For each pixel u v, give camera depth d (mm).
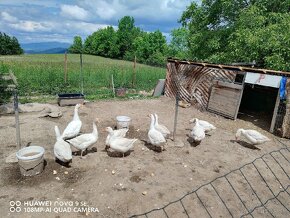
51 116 5613
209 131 5094
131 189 3111
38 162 3236
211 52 9305
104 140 4566
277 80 5449
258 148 4730
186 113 6812
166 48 30297
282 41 7016
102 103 7223
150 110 6883
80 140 3680
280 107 5465
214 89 6824
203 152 4359
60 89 8469
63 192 2984
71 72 10312
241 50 7633
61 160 3457
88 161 3723
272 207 3088
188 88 7637
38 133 4676
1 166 3436
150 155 4070
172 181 3359
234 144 4840
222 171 3754
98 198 2910
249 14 7590
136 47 33438
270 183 3588
